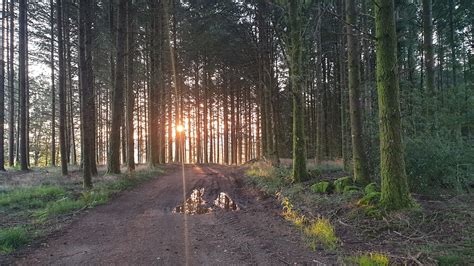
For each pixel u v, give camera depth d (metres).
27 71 29.84
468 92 9.40
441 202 7.82
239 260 5.97
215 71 36.31
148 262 5.92
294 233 7.61
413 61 18.61
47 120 44.47
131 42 21.67
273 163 20.81
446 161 8.79
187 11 26.25
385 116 7.78
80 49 14.30
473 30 22.58
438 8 21.75
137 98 37.62
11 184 15.40
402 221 7.02
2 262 5.95
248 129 47.66
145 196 13.33
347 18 11.78
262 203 11.52
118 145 18.77
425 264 5.20
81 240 7.30
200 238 7.41
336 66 29.06
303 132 13.71
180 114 33.69
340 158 24.67
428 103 10.08
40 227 8.27
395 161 7.67
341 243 6.64
